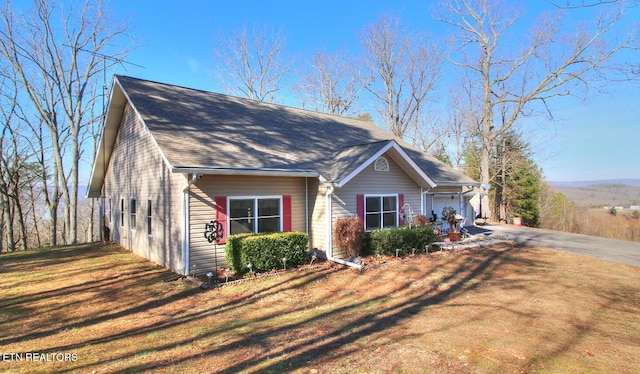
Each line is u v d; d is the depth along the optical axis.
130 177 12.75
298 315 5.96
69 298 7.20
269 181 10.25
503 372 3.90
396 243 10.88
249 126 12.38
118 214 14.45
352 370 3.96
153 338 5.06
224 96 14.69
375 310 6.18
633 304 6.64
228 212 9.44
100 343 4.92
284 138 12.44
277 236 9.21
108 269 9.82
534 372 3.91
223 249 9.37
